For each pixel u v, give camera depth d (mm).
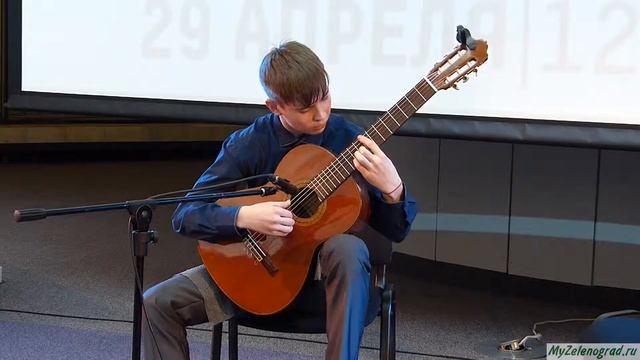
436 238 4375
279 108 2188
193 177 7809
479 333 3521
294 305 2271
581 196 3938
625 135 3051
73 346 3297
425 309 3865
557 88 3158
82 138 8633
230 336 2531
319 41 3609
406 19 3426
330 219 2201
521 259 4117
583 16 3096
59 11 4125
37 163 8453
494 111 3262
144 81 4000
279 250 2229
